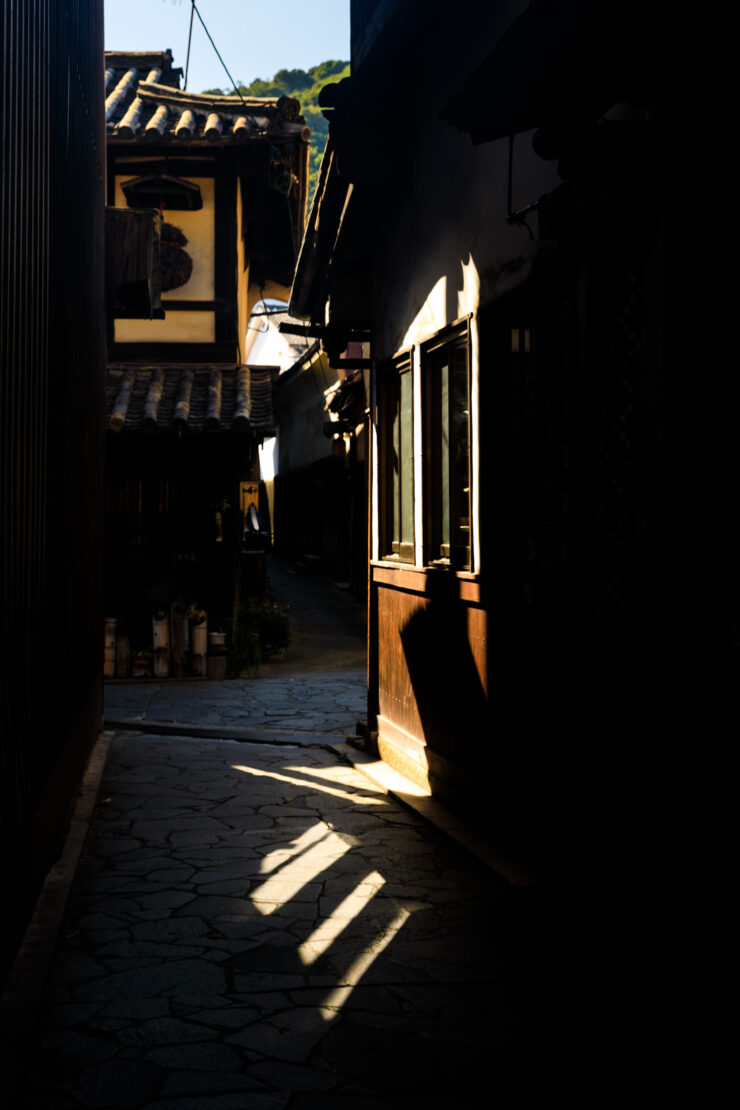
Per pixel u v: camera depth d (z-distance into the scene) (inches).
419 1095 137.0
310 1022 160.1
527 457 230.8
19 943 181.8
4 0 152.9
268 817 297.1
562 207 159.8
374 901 220.7
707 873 154.0
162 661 611.5
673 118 146.9
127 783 344.2
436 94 301.6
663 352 161.8
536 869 230.5
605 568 161.3
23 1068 139.9
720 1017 143.7
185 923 206.7
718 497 140.0
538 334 195.2
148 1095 136.4
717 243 138.7
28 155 183.6
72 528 283.9
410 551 348.2
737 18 126.5
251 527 772.6
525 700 236.5
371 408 401.1
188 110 732.7
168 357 714.2
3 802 160.6
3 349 157.9
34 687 197.5
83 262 316.5
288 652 741.3
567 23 142.9
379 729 387.9
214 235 717.3
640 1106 134.0
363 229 387.2
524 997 169.8
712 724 150.1
